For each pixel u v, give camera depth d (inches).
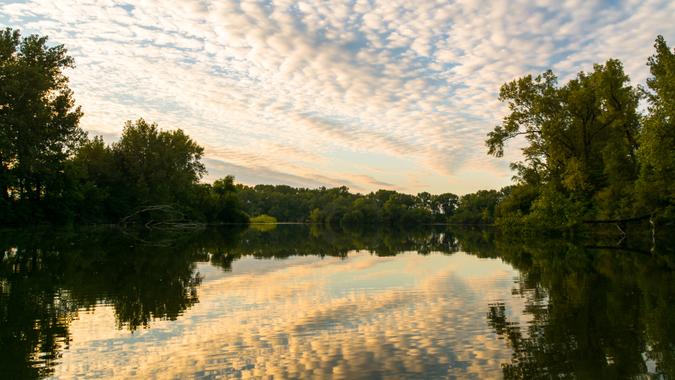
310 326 455.8
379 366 339.6
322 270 899.4
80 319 481.4
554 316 493.0
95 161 3120.1
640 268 862.5
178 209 3612.2
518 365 340.2
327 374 324.2
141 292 637.3
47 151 2289.6
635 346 383.2
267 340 407.5
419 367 337.4
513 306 546.3
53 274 789.9
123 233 2155.5
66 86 2333.9
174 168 3486.7
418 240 2177.7
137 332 433.1
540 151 1967.3
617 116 1745.8
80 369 334.6
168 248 1376.7
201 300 586.2
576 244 1508.4
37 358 358.3
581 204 1828.2
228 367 338.6
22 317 487.8
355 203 6692.9
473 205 6382.9
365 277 799.1
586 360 350.3
